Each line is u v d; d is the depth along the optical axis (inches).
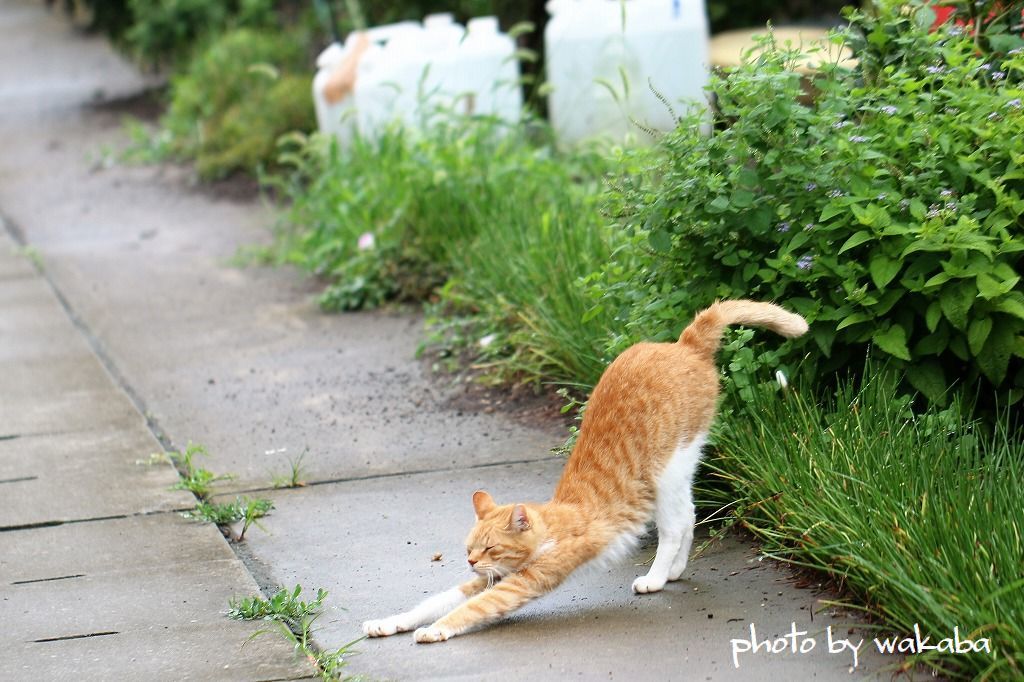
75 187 526.0
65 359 314.8
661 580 178.2
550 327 261.9
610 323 239.0
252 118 540.4
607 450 176.1
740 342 197.0
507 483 222.4
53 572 197.6
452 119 378.0
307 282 373.1
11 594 190.4
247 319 340.8
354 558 197.5
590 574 177.8
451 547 198.5
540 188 339.3
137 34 674.2
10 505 225.3
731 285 210.5
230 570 195.2
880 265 196.2
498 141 390.0
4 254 429.7
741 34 470.0
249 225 447.2
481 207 338.0
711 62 424.5
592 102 419.8
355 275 352.5
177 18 665.0
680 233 210.8
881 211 195.5
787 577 178.4
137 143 588.1
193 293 369.1
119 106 681.6
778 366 204.5
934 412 194.1
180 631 176.1
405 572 191.2
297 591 181.2
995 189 195.5
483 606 167.6
